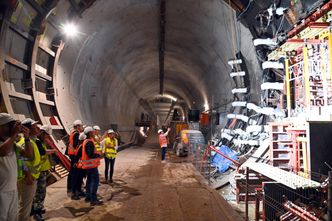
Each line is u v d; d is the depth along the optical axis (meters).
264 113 9.82
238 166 8.51
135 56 20.31
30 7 8.52
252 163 8.32
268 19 9.46
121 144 20.80
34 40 9.17
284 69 9.59
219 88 18.86
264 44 9.53
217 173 10.97
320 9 6.69
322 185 4.96
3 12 7.41
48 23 9.81
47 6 8.99
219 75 17.84
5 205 3.34
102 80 18.41
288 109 8.45
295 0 7.74
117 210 5.97
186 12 13.48
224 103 17.75
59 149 9.56
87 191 6.51
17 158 3.87
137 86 30.09
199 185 8.52
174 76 28.09
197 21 14.00
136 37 16.88
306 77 7.50
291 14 8.19
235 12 10.90
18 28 8.38
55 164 9.24
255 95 12.02
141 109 42.72
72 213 5.74
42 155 5.08
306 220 4.34
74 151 6.94
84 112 14.75
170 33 16.53
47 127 5.34
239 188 7.78
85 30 12.46
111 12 12.72
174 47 18.91
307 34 7.19
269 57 9.45
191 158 14.26
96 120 16.78
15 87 8.59
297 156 7.46
